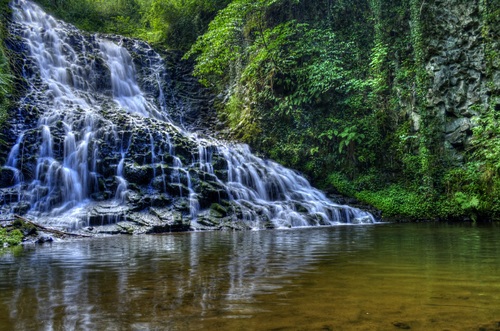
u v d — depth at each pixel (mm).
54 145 9938
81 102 13555
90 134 10359
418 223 9500
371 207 11484
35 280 2727
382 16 13258
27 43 14281
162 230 7785
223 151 12172
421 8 11688
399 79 12547
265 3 14867
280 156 13766
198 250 4465
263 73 15078
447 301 1979
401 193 11492
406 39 12609
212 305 1965
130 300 2096
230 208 9430
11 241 5523
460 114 10859
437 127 11266
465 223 9055
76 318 1764
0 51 12117
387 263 3264
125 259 3773
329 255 3830
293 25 15367
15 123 10484
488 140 10070
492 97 10141
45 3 19406
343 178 12859
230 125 15750
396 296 2102
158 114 16219
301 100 14047
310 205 10391
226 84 17469
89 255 4145
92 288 2426
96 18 21516
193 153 11211
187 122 16531
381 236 5945
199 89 18250
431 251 4039
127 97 16141
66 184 9180
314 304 1956
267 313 1804
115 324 1665
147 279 2711
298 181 12664
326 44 14203
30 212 8164
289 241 5395
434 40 11477
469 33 10789
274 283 2502
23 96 12062
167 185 9469
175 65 19000
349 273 2820
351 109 13562
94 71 15617
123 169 9633
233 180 11094
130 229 7598
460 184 10391
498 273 2756
